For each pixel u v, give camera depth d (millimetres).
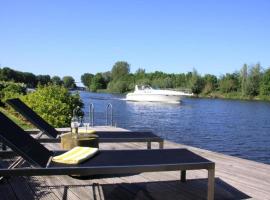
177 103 44281
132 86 71062
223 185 4508
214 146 16219
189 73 71125
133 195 4016
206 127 23359
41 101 10695
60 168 3145
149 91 44812
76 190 4137
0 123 3480
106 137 5363
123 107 36938
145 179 4660
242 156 13906
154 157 3633
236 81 69312
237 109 40875
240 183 4613
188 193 4121
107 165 3281
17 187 4191
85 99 49125
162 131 20609
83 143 4969
